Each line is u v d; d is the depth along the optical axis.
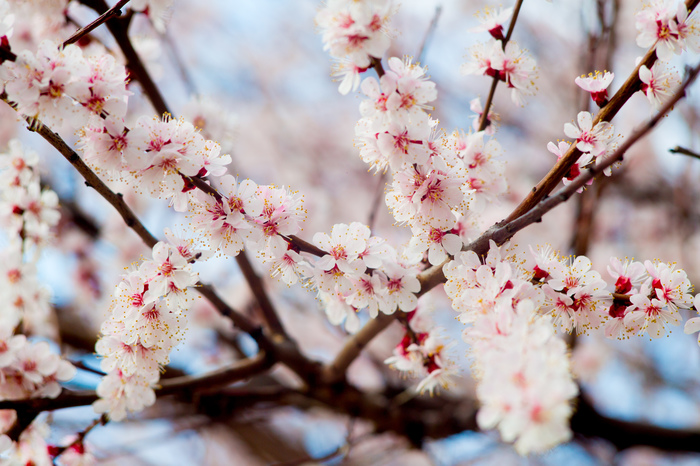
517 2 0.98
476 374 0.94
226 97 2.08
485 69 0.98
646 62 0.96
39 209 1.06
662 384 1.63
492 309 0.95
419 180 0.96
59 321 1.33
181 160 0.94
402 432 1.18
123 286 0.96
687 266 1.62
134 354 0.98
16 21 1.09
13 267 1.05
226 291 1.58
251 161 2.05
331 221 1.87
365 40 0.94
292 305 1.57
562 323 0.97
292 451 1.59
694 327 0.97
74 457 1.02
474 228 0.99
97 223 1.45
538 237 1.71
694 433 1.19
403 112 0.95
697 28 0.96
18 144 1.06
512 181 1.76
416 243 0.97
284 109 2.14
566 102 1.79
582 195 1.14
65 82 0.94
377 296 0.97
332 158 2.06
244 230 0.96
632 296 0.96
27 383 1.02
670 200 1.66
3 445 1.00
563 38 1.82
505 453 1.46
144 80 1.08
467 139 0.97
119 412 1.01
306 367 1.12
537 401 0.88
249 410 1.20
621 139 0.97
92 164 0.95
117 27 1.06
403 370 1.02
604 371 1.59
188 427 1.16
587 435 1.20
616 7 1.12
